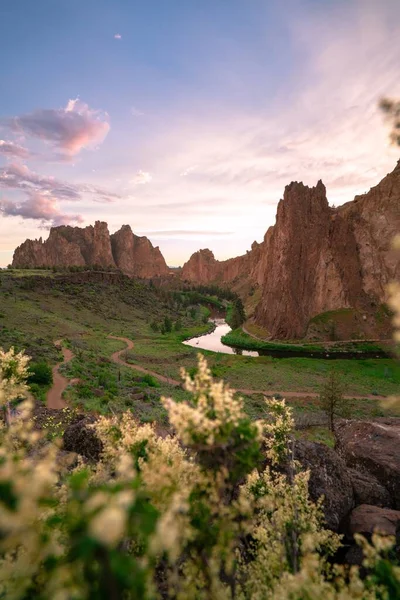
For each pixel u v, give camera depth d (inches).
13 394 225.0
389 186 7155.5
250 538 267.1
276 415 297.0
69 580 89.0
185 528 122.6
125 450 199.5
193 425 136.6
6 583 100.8
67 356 2760.8
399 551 293.9
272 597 147.9
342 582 141.3
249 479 259.1
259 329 6737.2
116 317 6727.4
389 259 6565.0
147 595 94.6
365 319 6038.4
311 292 6663.4
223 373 3351.4
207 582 137.5
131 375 2650.1
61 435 483.2
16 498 92.8
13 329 3553.2
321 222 7003.0
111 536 76.0
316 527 226.7
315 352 5103.3
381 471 446.0
